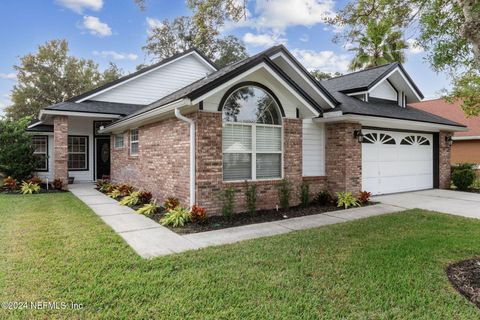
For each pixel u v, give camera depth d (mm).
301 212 8227
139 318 3020
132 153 12016
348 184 9711
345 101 10852
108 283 3752
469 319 3043
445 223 6914
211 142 7410
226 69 9148
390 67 12500
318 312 3156
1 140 12508
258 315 3094
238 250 5035
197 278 3938
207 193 7371
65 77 33875
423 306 3283
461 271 4254
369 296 3490
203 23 6023
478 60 4008
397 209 8750
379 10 5824
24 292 3482
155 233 6152
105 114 12906
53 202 9492
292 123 8812
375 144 11156
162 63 16125
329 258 4656
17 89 32656
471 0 4008
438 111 20906
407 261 4520
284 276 4012
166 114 8234
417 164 12719
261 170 8367
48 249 4934
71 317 3008
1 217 7254
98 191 12383
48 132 14969
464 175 12844
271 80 8188
